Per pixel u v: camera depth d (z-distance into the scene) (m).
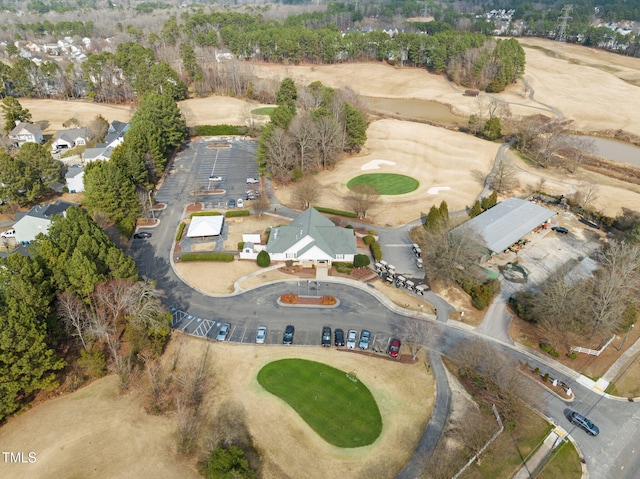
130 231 101.69
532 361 70.50
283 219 110.06
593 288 77.56
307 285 86.69
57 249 70.81
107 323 70.12
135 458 55.19
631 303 76.56
